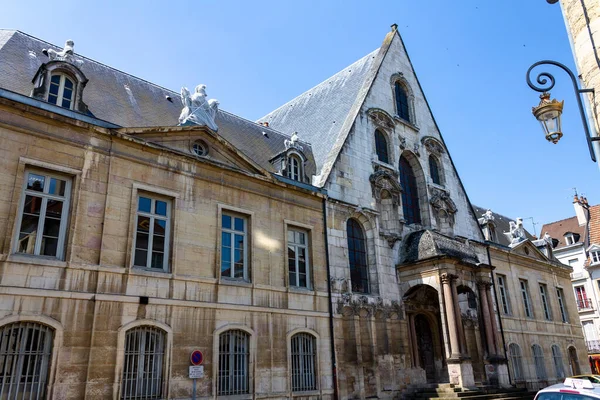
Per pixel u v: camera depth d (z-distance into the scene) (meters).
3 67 15.15
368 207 22.66
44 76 14.52
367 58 29.17
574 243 51.97
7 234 12.42
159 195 15.87
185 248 15.80
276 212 18.95
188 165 16.75
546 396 10.08
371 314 20.55
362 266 21.91
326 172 21.64
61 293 12.82
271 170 20.92
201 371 14.22
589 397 9.40
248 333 16.45
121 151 15.23
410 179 26.91
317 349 18.25
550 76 8.84
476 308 26.14
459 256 22.27
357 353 19.28
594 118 7.97
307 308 18.53
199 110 18.33
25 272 12.45
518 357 28.78
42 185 13.60
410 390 20.78
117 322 13.62
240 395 15.60
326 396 17.91
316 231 20.12
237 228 17.80
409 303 22.58
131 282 14.23
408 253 22.81
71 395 12.38
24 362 12.10
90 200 14.12
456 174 29.95
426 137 28.27
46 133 13.78
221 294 16.16
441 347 23.56
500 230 39.78
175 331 14.70
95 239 13.91
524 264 33.25
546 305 34.19
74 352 12.70
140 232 15.12
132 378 13.60
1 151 12.89
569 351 34.28
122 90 18.92
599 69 7.85
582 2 8.34
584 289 50.06
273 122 32.06
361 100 24.86
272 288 17.64
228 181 17.75
